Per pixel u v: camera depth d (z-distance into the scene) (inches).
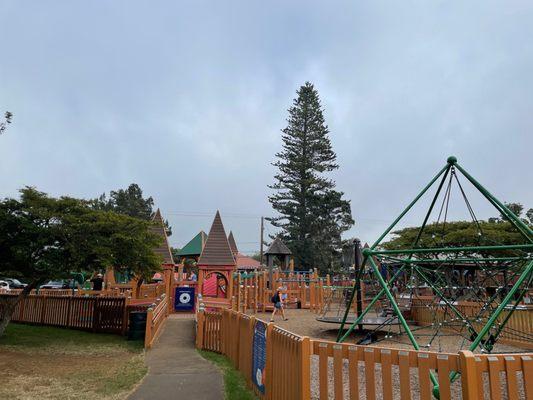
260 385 258.2
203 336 464.1
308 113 2347.4
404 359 147.7
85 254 506.0
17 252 494.9
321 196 2225.6
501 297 522.3
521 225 310.3
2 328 530.3
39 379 328.2
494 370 132.6
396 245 1408.7
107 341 554.3
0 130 507.5
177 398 267.9
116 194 3257.9
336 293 1144.2
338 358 166.7
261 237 2242.9
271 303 961.5
